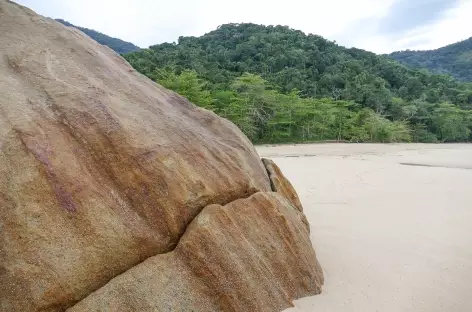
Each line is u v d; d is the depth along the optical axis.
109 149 4.63
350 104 52.28
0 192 3.92
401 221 9.38
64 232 3.98
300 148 34.50
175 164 4.96
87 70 5.64
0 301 3.62
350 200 11.64
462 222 9.37
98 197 4.30
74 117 4.69
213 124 6.77
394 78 79.12
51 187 4.09
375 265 6.62
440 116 59.09
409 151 34.78
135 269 4.18
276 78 62.19
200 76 51.56
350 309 5.12
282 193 6.98
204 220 4.74
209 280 4.45
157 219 4.54
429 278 6.18
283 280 5.20
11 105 4.53
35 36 5.71
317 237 7.99
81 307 3.82
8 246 3.76
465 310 5.25
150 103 5.81
